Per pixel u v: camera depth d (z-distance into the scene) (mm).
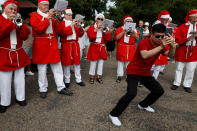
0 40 2789
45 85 3666
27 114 2928
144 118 2926
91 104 3373
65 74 4211
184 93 4191
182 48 4234
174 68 6871
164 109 3283
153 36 2350
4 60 2828
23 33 2984
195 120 2928
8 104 3014
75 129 2561
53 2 13383
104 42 4551
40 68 3514
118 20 12977
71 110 3111
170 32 2594
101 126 2656
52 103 3359
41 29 3129
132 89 2521
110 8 13867
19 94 3170
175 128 2676
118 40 4637
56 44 3527
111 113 2738
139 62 2582
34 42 3416
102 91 4078
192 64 4184
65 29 3771
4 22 2590
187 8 12891
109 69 6301
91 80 4609
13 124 2633
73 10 17516
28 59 3275
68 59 4039
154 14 12086
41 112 3006
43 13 3279
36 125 2627
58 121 2748
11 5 2725
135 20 12664
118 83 4707
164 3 12930
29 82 4523
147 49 2426
